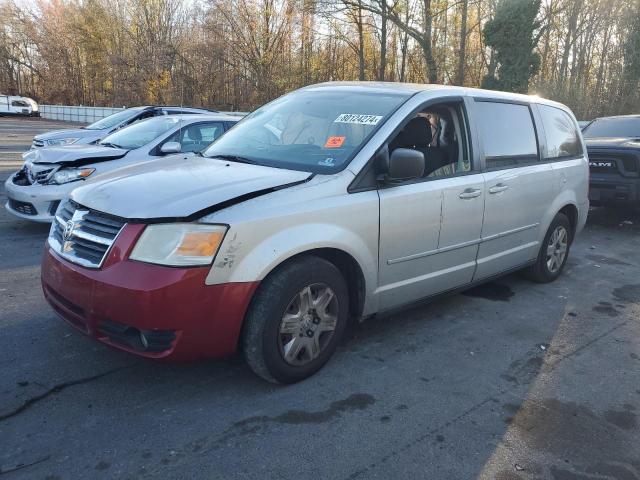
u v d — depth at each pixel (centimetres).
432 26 2820
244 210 294
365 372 354
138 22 3900
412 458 270
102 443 270
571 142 571
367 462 265
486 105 458
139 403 306
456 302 496
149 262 279
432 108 412
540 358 390
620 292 546
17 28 4916
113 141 729
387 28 3038
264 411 303
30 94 4956
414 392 333
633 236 816
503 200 455
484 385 346
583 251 715
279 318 309
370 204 346
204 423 289
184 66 3506
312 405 312
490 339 418
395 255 369
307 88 468
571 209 571
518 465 270
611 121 965
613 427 308
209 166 362
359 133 370
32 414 291
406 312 464
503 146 467
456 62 3062
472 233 429
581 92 2519
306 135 390
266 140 404
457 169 421
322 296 331
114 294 279
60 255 314
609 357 397
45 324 401
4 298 449
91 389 318
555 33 3066
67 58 4569
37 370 336
